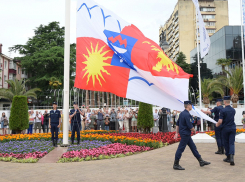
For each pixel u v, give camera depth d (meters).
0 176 6.33
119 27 10.77
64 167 7.26
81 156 8.54
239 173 6.26
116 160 8.19
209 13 79.06
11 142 12.35
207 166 7.08
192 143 7.02
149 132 18.33
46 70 54.97
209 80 40.69
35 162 8.15
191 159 8.09
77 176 6.20
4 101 46.03
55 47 53.47
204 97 37.97
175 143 12.31
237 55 46.03
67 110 11.06
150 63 9.99
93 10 10.91
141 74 10.08
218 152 9.00
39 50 55.94
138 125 18.02
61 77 53.22
